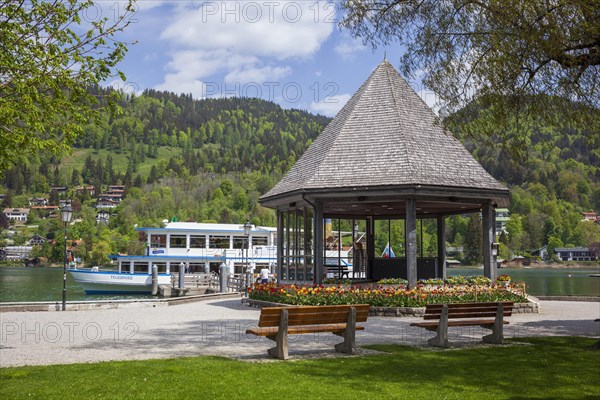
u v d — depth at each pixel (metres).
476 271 111.25
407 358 10.73
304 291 20.70
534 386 8.47
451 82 13.88
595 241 170.12
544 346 12.55
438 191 21.61
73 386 8.07
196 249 55.50
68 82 10.47
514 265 162.38
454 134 14.64
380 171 22.19
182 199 190.38
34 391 7.77
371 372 9.31
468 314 12.77
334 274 30.27
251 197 190.25
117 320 18.55
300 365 9.88
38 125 10.04
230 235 56.81
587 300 28.36
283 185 25.84
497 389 8.24
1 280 86.69
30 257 177.75
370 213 30.58
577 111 13.23
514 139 14.05
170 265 54.84
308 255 23.72
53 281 84.25
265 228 58.66
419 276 29.23
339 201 22.89
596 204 190.62
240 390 7.85
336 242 38.78
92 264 134.75
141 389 7.88
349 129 24.33
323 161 23.44
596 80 13.13
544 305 25.38
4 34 9.90
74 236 162.75
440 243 29.30
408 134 23.31
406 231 22.03
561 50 12.30
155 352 11.62
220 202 183.38
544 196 184.00
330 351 11.71
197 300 27.92
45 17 10.39
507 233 173.38
